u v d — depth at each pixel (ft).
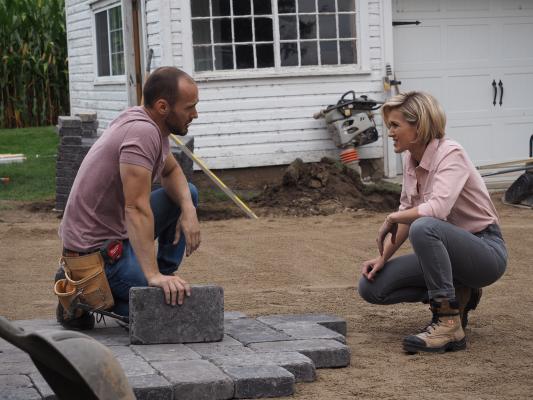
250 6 43.75
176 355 15.69
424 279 18.10
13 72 77.25
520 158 47.39
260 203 40.14
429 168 17.29
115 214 17.19
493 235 17.69
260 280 25.59
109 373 8.50
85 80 60.44
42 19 77.71
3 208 41.27
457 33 46.47
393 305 22.11
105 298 17.25
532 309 21.33
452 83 46.62
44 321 19.10
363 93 44.80
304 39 44.34
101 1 55.31
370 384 15.23
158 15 42.93
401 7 45.85
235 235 33.60
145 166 16.22
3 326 8.24
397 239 18.12
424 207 16.97
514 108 47.21
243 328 17.95
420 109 17.03
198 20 43.32
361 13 44.47
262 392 14.38
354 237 32.78
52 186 47.06
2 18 75.97
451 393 14.67
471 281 17.67
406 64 46.16
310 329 17.83
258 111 43.80
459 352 17.31
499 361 16.63
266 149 43.93
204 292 16.65
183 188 17.42
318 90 44.32
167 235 17.92
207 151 43.47
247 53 43.88
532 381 15.34
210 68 43.57
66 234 17.25
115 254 17.10
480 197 17.49
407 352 17.30
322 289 24.25
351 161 42.96
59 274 17.83
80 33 60.75
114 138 16.70
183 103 16.57
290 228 35.09
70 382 9.07
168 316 16.53
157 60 43.75
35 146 62.08
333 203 39.52
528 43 47.16
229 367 14.96
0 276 26.76
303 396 14.56
